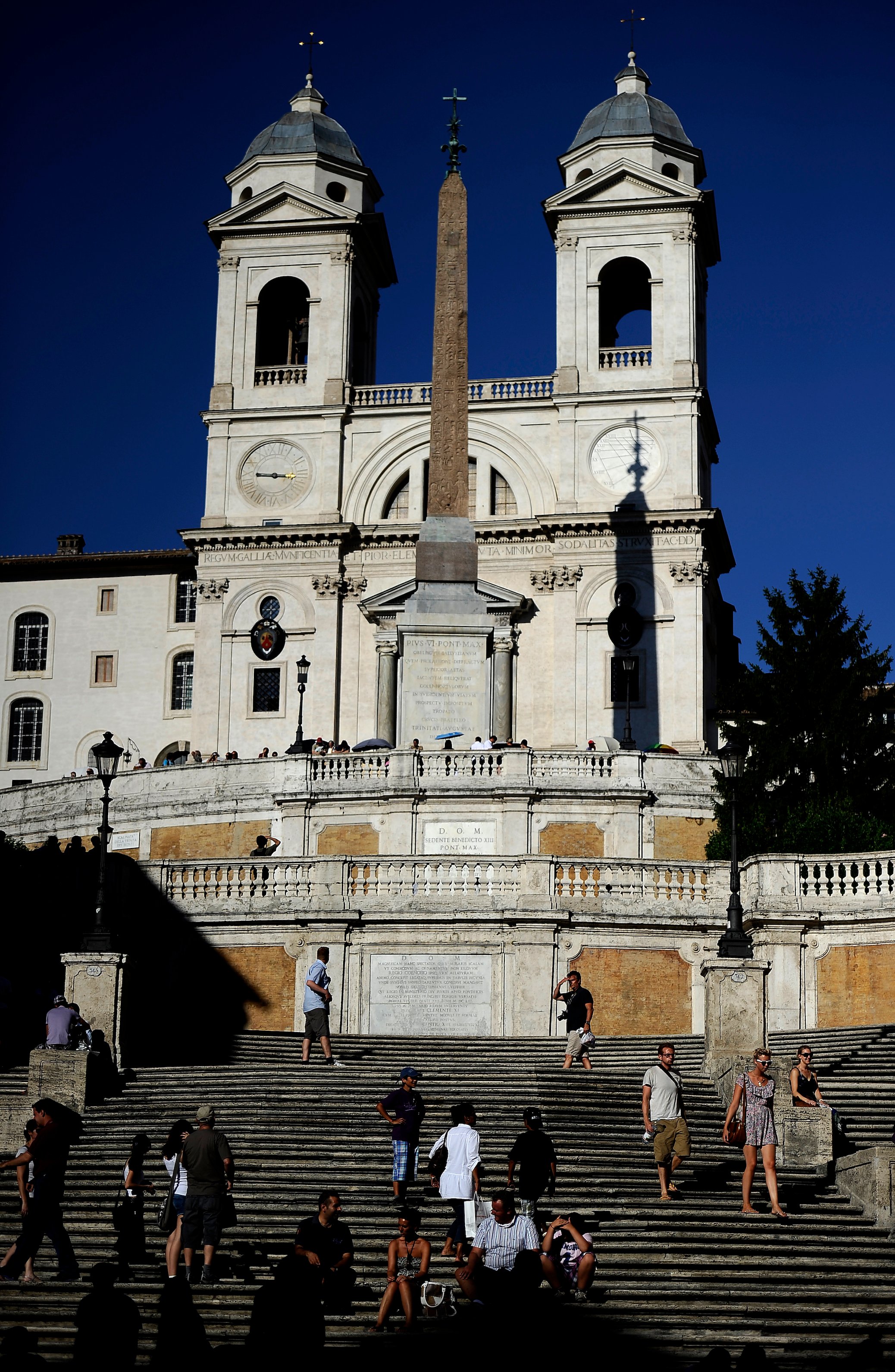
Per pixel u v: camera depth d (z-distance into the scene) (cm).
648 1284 1802
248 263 7194
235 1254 1872
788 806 4544
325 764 4709
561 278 7006
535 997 3428
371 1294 1778
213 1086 2541
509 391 7012
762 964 2680
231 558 6925
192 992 3525
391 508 7012
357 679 6812
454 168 6169
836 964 3309
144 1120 2364
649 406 6862
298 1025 3475
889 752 4791
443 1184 1850
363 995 3484
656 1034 3422
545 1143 1828
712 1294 1772
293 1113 2369
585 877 3503
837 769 4759
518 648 6744
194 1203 1786
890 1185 1997
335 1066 2700
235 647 6862
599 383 6906
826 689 4862
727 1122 2028
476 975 3469
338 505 6950
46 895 3441
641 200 6956
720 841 4269
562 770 4603
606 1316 1714
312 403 7056
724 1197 2075
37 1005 3047
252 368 7112
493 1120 2333
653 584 6688
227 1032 3058
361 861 3550
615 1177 2130
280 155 7238
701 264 7250
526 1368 1570
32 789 5356
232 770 4903
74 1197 2075
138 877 3581
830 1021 3288
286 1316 1338
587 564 6731
